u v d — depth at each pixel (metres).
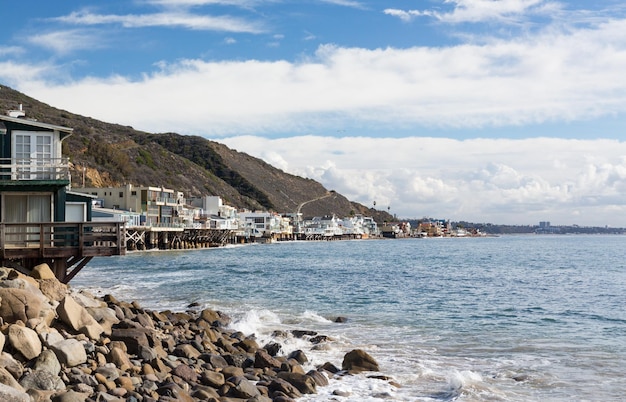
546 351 20.94
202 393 12.95
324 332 24.47
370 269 69.69
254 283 47.91
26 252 24.20
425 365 18.25
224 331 22.89
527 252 134.25
